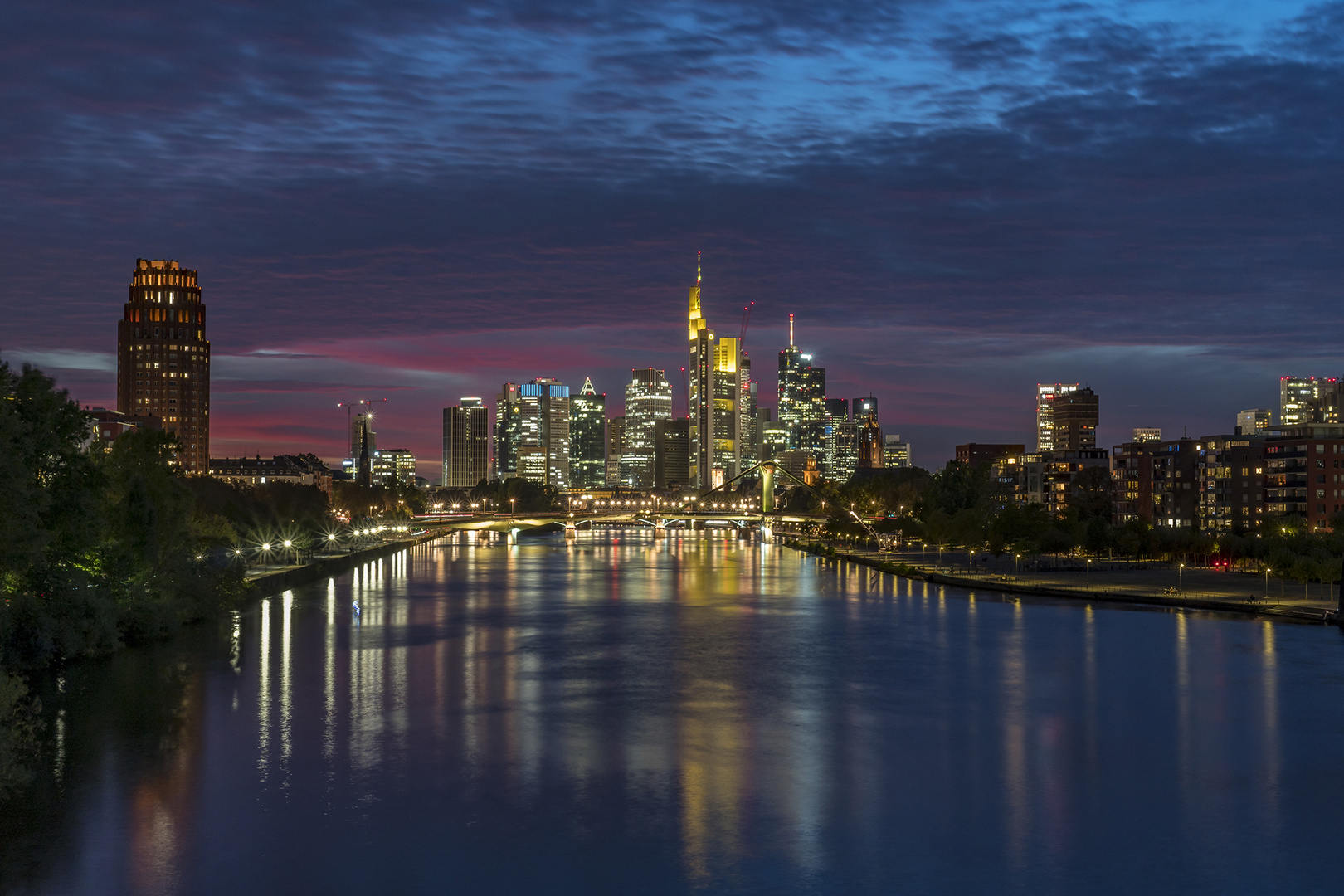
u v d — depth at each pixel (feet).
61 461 385.91
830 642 511.81
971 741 312.50
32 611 385.70
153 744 302.86
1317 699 364.99
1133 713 347.77
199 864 215.10
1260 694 374.22
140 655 439.63
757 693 385.50
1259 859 220.64
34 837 228.84
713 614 638.94
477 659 463.01
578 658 466.29
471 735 318.24
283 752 297.12
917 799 257.55
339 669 431.84
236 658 440.45
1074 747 304.50
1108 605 629.92
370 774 276.21
